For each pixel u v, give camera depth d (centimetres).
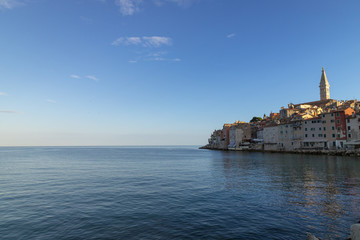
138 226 1658
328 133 9769
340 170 4644
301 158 8056
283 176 3984
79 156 12156
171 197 2528
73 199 2462
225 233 1520
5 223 1742
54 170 5341
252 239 1429
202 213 1947
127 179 3866
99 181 3659
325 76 18025
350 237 1370
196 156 11425
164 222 1736
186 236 1476
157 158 10056
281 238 1442
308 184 3194
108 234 1521
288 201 2298
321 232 1528
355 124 8850
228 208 2083
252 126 16650
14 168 5825
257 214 1902
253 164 6350
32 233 1555
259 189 2909
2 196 2619
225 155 11500
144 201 2361
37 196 2611
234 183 3381
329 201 2278
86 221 1772
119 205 2212
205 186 3164
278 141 12350
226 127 17925
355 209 2006
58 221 1777
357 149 8350
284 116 13425
